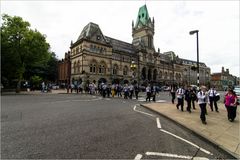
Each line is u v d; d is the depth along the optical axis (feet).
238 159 16.61
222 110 47.85
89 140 19.86
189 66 303.48
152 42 228.22
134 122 30.60
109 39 194.29
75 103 53.62
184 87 46.47
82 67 150.41
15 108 40.65
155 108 47.65
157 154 16.80
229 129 27.12
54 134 21.59
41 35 110.52
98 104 53.11
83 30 171.83
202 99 31.17
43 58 115.65
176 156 16.63
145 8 233.14
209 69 357.00
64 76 200.54
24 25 106.01
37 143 18.34
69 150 16.78
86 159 14.99
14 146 17.37
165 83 245.65
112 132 23.53
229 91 34.73
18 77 112.57
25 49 102.63
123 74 186.39
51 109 40.70
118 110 43.16
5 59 98.73
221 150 18.85
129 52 199.11
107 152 16.66
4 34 99.50
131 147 18.29
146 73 211.61
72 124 26.96
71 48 173.47
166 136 23.11
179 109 46.70
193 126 28.32
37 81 149.79
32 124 26.17
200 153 17.84
